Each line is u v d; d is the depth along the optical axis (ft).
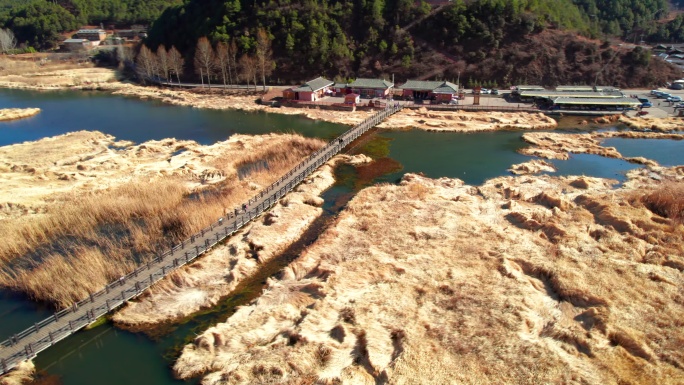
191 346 132.77
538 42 484.33
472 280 155.33
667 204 210.79
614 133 337.31
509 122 366.63
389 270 162.61
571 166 278.67
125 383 124.06
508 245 177.68
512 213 205.87
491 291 148.66
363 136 337.11
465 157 295.07
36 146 309.63
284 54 506.89
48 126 376.27
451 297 146.92
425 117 381.40
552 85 466.29
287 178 246.27
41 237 193.77
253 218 207.21
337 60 497.87
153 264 168.04
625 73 473.26
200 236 187.11
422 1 523.29
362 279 157.38
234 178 258.16
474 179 259.80
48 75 571.69
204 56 492.54
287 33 506.89
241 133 351.46
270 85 497.05
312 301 149.07
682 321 133.80
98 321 145.38
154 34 612.29
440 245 179.01
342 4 531.91
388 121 369.71
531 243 179.83
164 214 207.92
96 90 522.88
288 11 520.01
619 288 149.38
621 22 650.84
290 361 121.08
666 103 408.67
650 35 629.92
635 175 259.39
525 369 117.60
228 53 505.66
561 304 144.56
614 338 128.36
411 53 495.00
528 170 269.85
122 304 151.33
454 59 485.15
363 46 504.02
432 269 162.71
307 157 284.82
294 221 205.36
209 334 134.62
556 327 132.77
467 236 185.78
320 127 365.81
